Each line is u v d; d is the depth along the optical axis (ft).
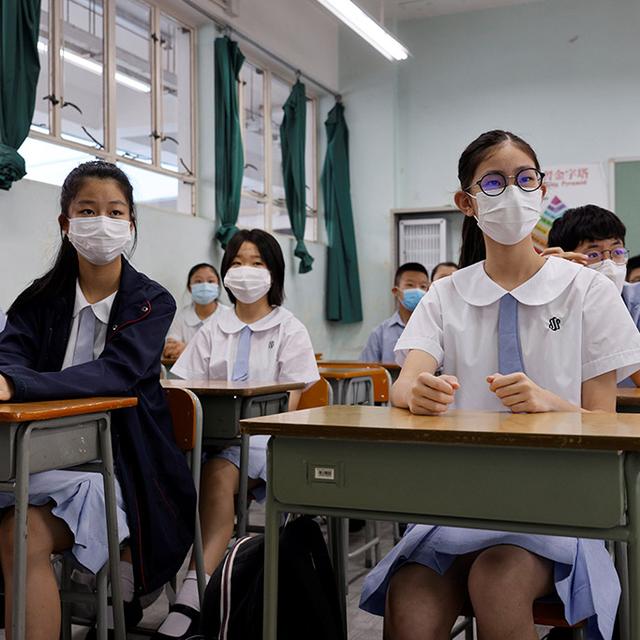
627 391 7.09
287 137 21.98
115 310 6.57
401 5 23.12
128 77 17.38
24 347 6.58
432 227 23.39
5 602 5.63
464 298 5.28
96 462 5.71
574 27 22.49
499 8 23.22
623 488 3.54
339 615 5.05
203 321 16.83
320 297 23.72
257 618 4.70
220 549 7.47
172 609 6.81
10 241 12.84
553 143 22.62
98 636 5.85
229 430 7.75
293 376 9.50
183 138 19.10
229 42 19.25
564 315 5.09
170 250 17.12
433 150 23.85
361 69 24.43
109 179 6.63
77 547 5.65
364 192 24.40
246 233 10.04
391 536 11.77
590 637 4.31
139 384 6.49
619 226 7.58
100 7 16.46
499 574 4.16
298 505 4.13
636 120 21.89
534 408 4.49
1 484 4.90
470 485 3.77
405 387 5.07
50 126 15.11
